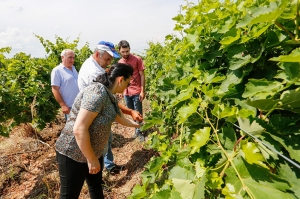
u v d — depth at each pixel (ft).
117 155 13.80
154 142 6.91
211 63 4.57
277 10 2.51
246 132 3.04
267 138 2.97
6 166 13.93
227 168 2.98
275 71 3.40
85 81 9.80
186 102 4.76
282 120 2.94
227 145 3.36
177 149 5.17
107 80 6.63
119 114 7.45
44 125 17.39
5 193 11.83
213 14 4.23
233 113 3.32
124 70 6.73
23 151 15.85
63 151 6.81
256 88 3.11
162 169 5.35
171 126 6.88
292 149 2.71
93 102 5.90
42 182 11.85
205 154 3.72
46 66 18.72
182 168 3.91
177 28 5.72
